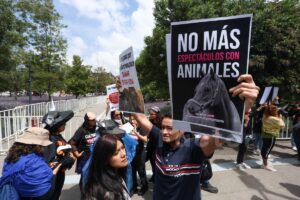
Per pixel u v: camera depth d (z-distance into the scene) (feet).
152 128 8.68
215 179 19.69
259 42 32.78
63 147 10.55
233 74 5.22
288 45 32.04
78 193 16.70
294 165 23.32
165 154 7.82
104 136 6.88
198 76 5.76
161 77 45.73
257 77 33.65
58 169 9.91
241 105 5.09
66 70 64.69
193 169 7.41
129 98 8.69
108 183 6.50
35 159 8.11
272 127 21.44
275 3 35.24
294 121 28.94
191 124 5.91
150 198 16.38
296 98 37.68
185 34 5.90
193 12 33.76
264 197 16.60
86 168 7.32
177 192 7.43
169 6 37.09
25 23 49.37
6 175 7.77
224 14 32.86
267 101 21.91
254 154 26.71
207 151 6.91
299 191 17.52
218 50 5.41
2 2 43.24
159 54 41.57
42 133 8.53
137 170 17.02
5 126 28.55
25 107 34.58
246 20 5.04
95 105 106.11
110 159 6.66
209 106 5.58
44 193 8.00
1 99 102.27
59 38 62.18
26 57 51.80
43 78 59.41
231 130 5.23
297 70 35.06
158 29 39.29
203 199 16.25
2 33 43.98
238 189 17.83
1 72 46.83
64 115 11.75
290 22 33.09
